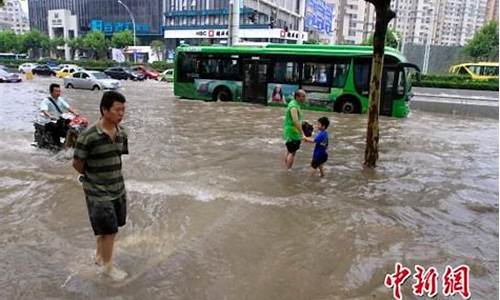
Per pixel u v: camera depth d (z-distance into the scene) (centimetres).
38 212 623
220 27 7788
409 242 559
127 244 525
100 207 421
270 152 1062
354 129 1483
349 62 1859
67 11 9794
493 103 2225
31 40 8844
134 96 2584
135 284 434
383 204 705
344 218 635
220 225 593
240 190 753
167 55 8231
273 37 5859
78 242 525
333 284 449
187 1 8138
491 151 1186
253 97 2094
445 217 656
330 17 4772
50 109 991
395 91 1788
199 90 2222
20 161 902
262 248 527
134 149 1061
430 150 1177
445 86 2927
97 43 8088
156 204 667
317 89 1930
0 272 450
